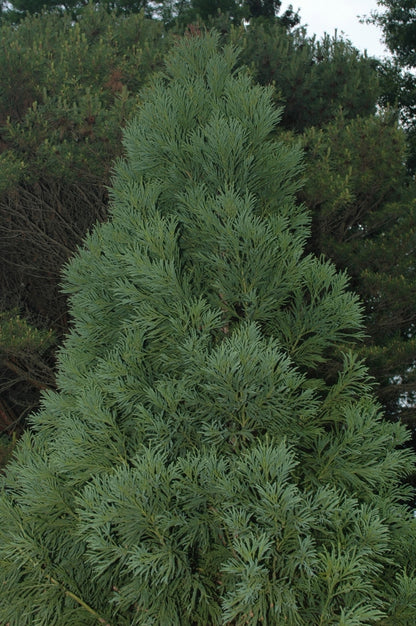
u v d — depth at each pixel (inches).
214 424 92.0
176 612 84.7
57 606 90.8
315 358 106.3
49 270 317.4
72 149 257.0
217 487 82.7
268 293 101.7
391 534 97.0
